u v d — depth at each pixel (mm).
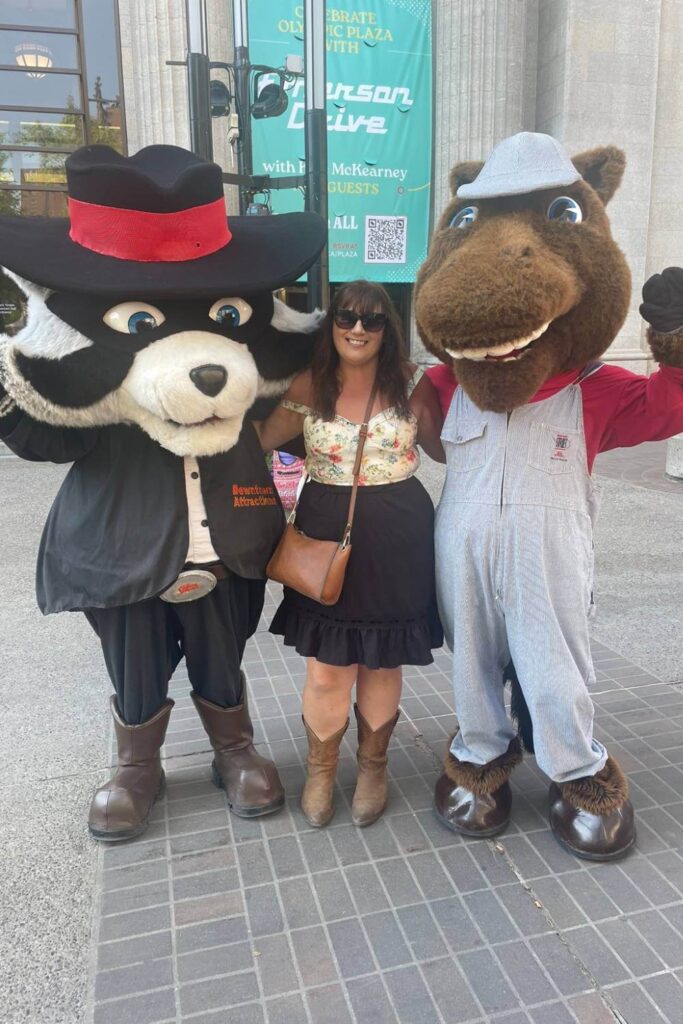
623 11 10672
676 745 2988
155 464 2252
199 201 2010
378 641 2293
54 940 2068
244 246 2193
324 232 2322
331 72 9992
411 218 10656
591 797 2377
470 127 10359
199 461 2283
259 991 1896
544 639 2213
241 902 2188
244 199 5016
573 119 10836
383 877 2285
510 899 2195
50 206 9766
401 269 10727
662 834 2477
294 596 2430
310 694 2463
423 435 2479
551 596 2201
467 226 2168
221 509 2299
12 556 5508
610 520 6410
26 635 4180
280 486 5375
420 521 2350
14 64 9273
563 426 2193
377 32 10047
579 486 2234
